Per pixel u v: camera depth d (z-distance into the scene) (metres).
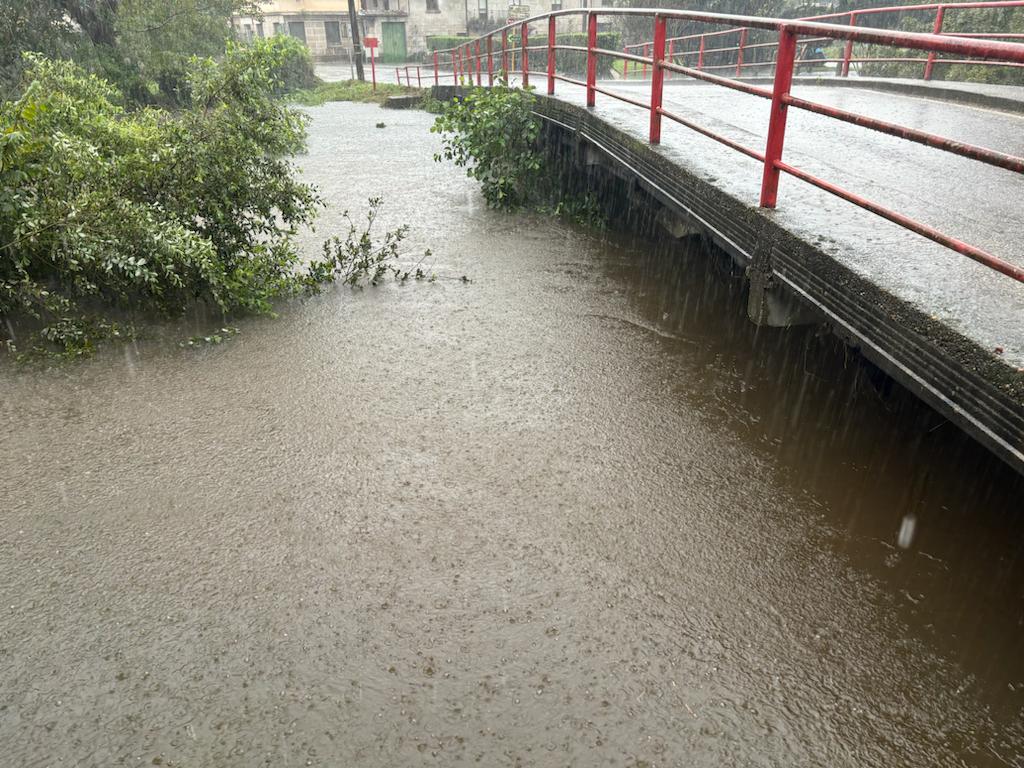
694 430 4.11
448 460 3.85
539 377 4.71
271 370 4.82
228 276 5.75
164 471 3.76
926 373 2.93
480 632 2.80
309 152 13.69
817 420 4.22
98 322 5.34
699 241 6.83
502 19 51.84
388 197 9.90
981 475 3.72
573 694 2.55
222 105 6.23
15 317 5.43
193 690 2.57
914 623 2.84
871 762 2.33
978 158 2.57
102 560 3.17
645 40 35.00
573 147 8.95
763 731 2.43
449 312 5.79
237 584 3.04
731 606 2.92
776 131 4.11
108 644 2.76
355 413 4.29
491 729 2.43
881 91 12.80
